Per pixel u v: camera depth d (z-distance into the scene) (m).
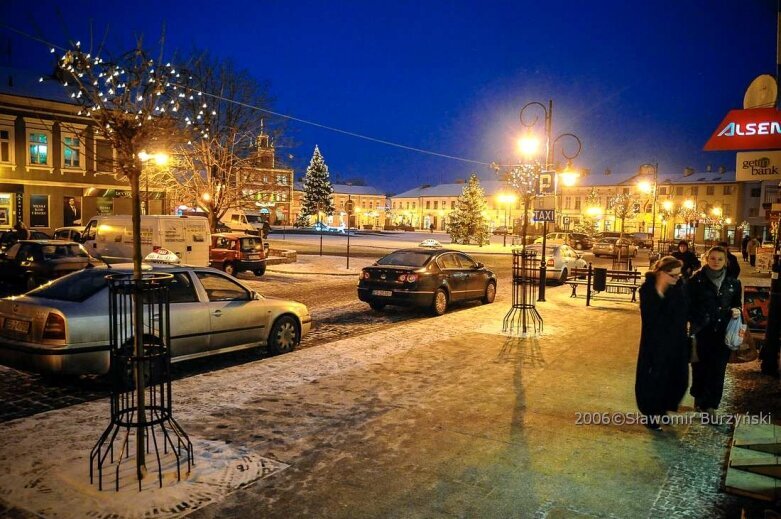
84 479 4.44
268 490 4.46
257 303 9.17
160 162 19.53
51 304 7.15
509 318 13.16
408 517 4.12
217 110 23.78
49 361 6.89
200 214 38.56
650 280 5.98
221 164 24.25
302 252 36.56
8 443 5.17
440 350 9.59
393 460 5.09
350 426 5.89
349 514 4.14
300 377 7.70
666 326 5.89
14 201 31.36
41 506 4.06
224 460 4.94
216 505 4.20
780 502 4.36
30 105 31.36
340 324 12.73
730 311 6.17
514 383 7.63
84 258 16.81
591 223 77.06
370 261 30.39
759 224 81.38
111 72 4.88
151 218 19.41
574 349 9.87
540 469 4.96
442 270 14.30
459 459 5.14
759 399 7.14
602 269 15.98
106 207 34.94
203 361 9.12
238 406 6.42
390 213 124.69
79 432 5.47
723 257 6.16
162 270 8.23
